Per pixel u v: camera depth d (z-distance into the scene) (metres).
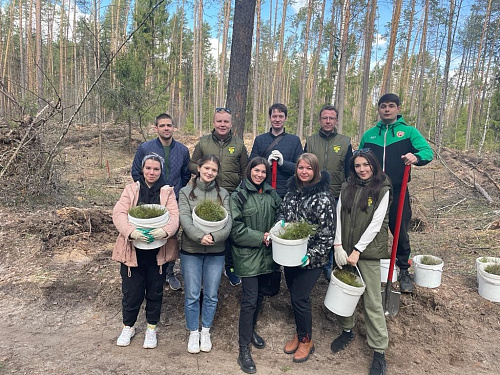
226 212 3.02
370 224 2.97
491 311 3.43
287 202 3.12
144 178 3.17
